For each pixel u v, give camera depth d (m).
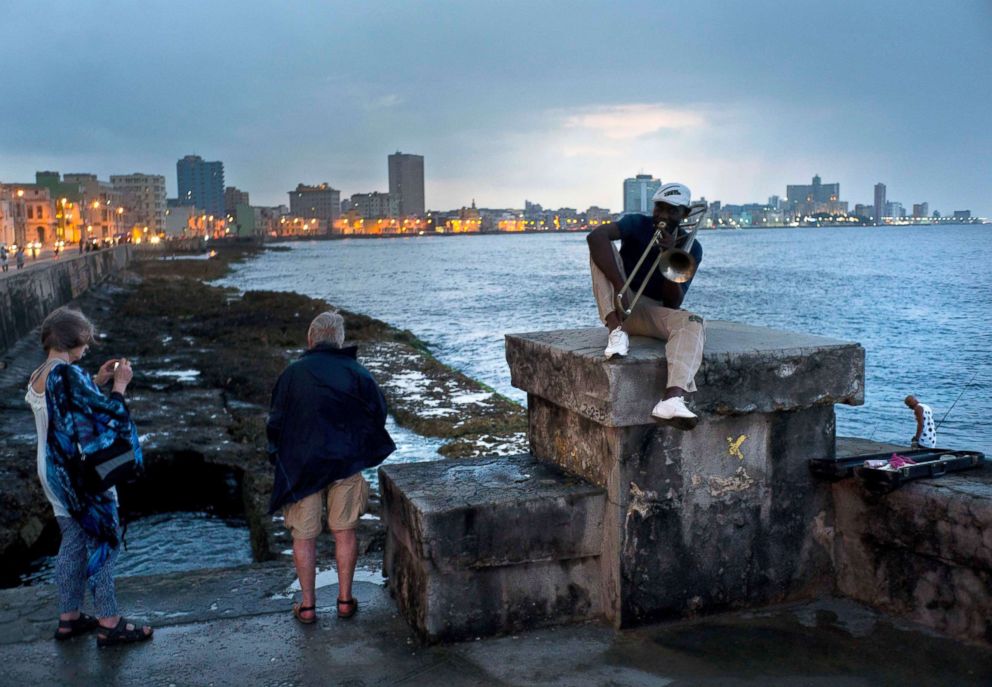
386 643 4.22
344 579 4.51
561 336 4.90
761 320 44.31
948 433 18.27
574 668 3.89
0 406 18.64
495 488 4.36
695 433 4.30
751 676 3.76
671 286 4.28
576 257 154.62
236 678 3.89
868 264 100.94
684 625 4.32
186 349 29.16
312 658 4.07
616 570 4.25
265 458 13.72
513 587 4.25
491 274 98.88
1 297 26.50
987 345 32.78
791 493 4.51
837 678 3.72
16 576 9.98
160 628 4.44
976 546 3.89
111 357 27.53
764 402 4.31
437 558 4.05
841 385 4.44
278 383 4.41
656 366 4.09
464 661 3.99
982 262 101.06
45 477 4.10
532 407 5.04
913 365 28.05
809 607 4.49
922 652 3.92
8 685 3.87
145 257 139.62
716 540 4.39
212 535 11.06
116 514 4.21
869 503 4.39
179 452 14.13
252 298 52.19
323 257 163.62
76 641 4.30
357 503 4.47
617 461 4.19
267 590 4.95
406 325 44.84
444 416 17.25
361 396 4.38
